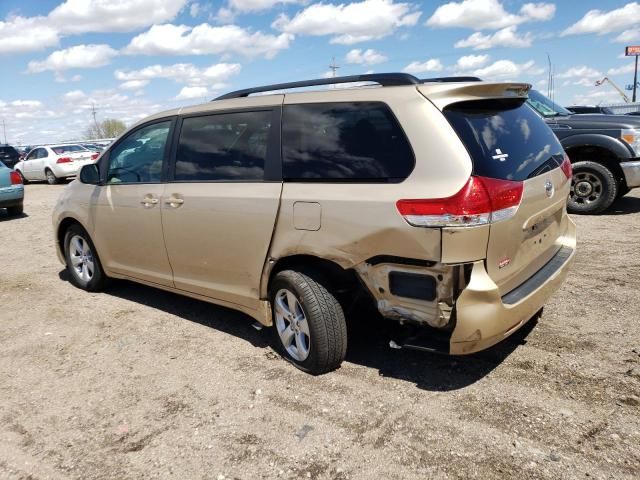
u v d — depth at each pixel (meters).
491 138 3.12
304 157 3.51
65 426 3.24
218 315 4.86
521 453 2.72
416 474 2.63
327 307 3.47
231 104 4.02
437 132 2.98
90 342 4.44
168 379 3.73
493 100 3.37
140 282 5.02
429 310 3.01
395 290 3.11
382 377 3.55
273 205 3.59
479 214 2.84
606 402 3.11
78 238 5.70
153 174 4.57
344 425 3.05
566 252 3.82
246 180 3.81
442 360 3.73
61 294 5.76
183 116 4.37
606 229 7.09
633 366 3.48
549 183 3.45
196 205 4.10
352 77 3.51
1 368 4.06
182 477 2.72
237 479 2.68
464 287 2.90
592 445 2.75
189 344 4.28
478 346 3.01
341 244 3.25
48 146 21.28
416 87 3.15
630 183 7.73
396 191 3.03
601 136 7.66
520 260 3.24
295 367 3.76
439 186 2.88
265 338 4.30
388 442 2.88
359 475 2.65
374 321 4.29
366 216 3.12
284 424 3.11
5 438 3.15
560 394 3.22
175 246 4.38
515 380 3.40
